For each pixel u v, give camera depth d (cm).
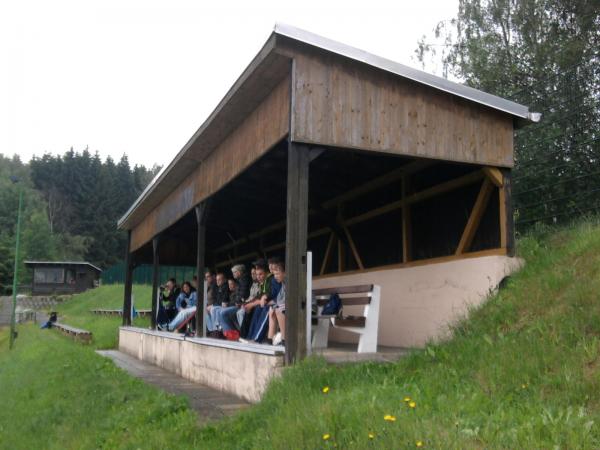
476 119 745
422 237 919
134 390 836
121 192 9231
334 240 1191
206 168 986
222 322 962
